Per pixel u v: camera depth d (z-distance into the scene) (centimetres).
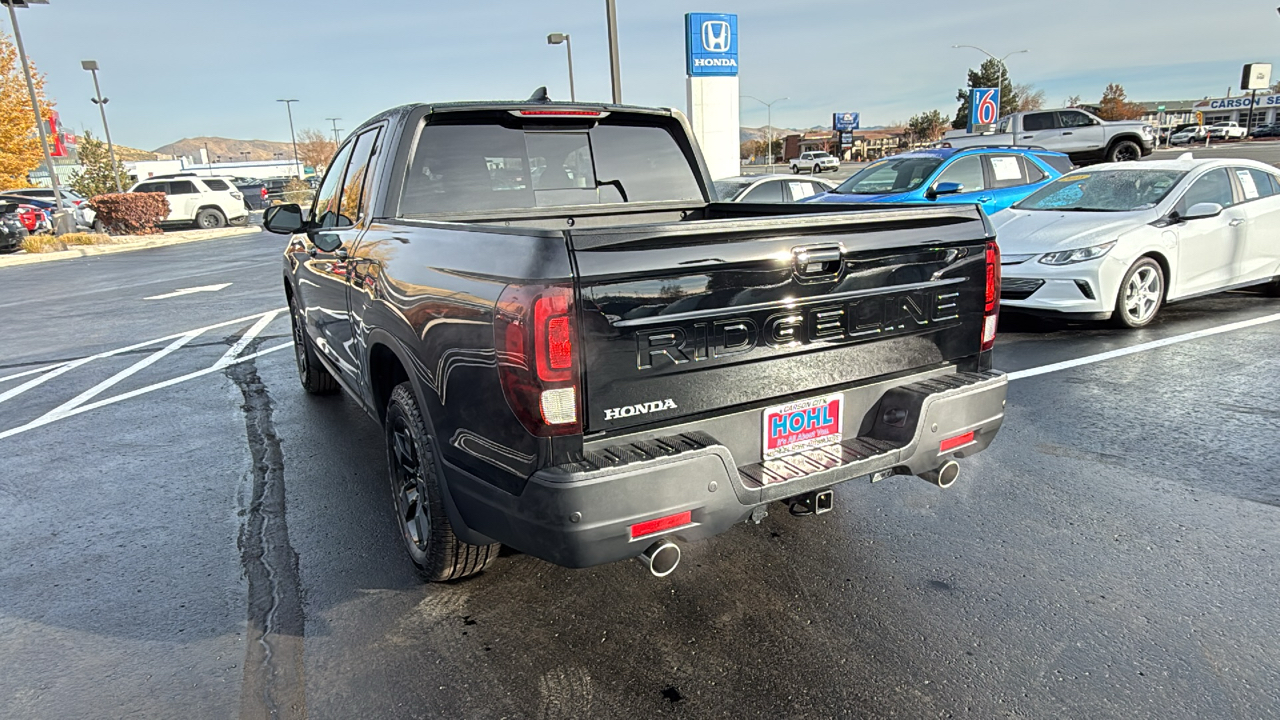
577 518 234
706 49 2098
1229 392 544
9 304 1221
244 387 663
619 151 436
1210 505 379
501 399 242
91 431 556
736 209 445
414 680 270
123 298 1245
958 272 310
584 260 229
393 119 387
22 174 3262
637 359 243
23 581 345
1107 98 9012
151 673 277
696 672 270
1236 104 8994
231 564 355
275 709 257
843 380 288
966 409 303
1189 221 748
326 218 455
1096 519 369
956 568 331
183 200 3005
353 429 539
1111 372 602
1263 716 240
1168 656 269
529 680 268
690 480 245
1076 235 719
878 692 256
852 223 276
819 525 374
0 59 3108
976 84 7038
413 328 291
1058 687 256
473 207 392
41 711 258
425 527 324
